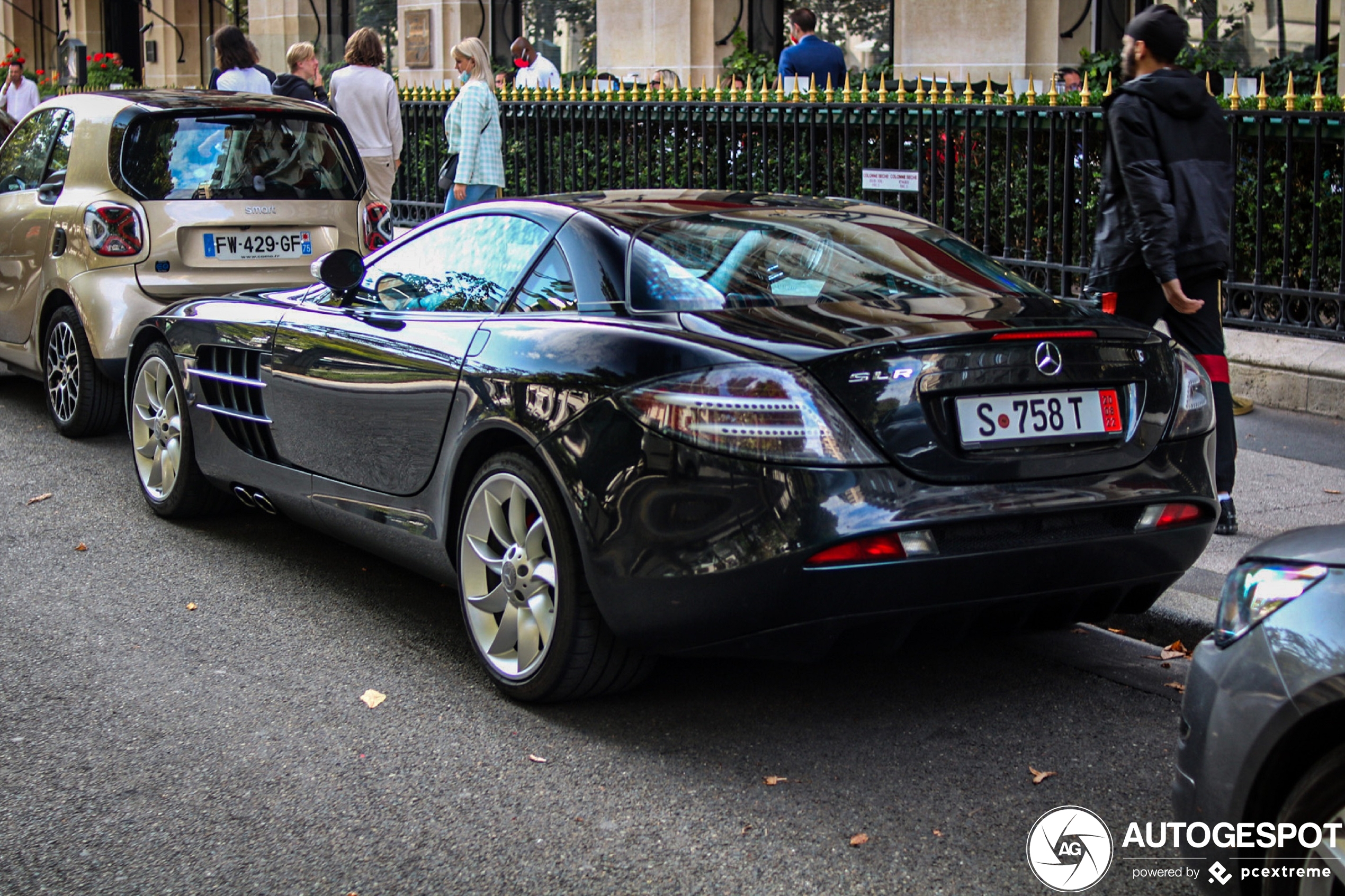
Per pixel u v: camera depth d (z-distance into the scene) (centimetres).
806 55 1163
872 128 937
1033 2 1119
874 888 308
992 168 898
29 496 636
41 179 780
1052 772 367
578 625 382
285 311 521
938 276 423
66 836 328
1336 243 759
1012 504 353
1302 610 251
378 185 1128
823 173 975
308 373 491
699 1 1381
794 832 333
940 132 909
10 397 868
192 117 736
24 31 2833
